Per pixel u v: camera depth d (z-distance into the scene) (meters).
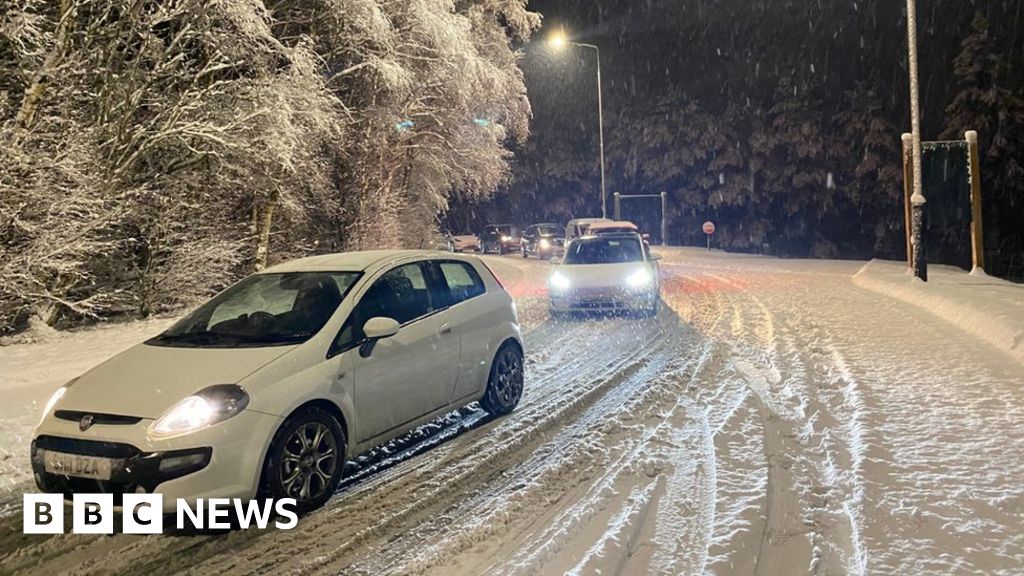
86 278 12.15
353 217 20.75
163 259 13.59
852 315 12.23
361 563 3.88
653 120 56.72
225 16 12.93
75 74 11.47
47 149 11.02
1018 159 41.12
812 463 5.04
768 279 20.91
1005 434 5.38
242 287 5.95
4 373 8.66
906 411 6.07
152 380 4.45
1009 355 8.27
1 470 5.60
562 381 8.11
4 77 11.59
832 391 7.02
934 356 8.38
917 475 4.61
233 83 13.07
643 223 60.41
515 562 3.74
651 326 11.91
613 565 3.65
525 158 63.19
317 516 4.52
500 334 6.74
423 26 19.00
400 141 22.64
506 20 27.08
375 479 5.15
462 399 6.17
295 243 19.20
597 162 62.56
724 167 53.38
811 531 3.97
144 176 12.68
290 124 13.20
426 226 27.27
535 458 5.47
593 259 13.82
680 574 3.54
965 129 41.75
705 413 6.46
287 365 4.62
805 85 49.91
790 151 50.78
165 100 12.62
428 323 5.84
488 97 23.73
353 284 5.47
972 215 16.58
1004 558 3.53
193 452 4.08
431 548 4.00
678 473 4.94
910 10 15.56
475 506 4.59
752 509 4.26
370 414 5.11
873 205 49.94
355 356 5.05
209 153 12.57
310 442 4.63
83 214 11.01
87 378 4.72
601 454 5.46
